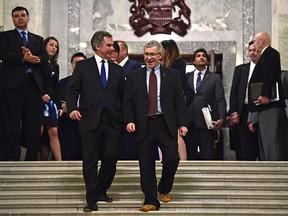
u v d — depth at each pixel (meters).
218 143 13.73
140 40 14.41
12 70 9.67
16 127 9.63
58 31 14.44
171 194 8.77
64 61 14.37
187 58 14.39
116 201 8.62
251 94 9.73
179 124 8.46
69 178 9.09
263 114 9.66
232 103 10.43
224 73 14.32
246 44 14.38
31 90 9.72
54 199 8.77
